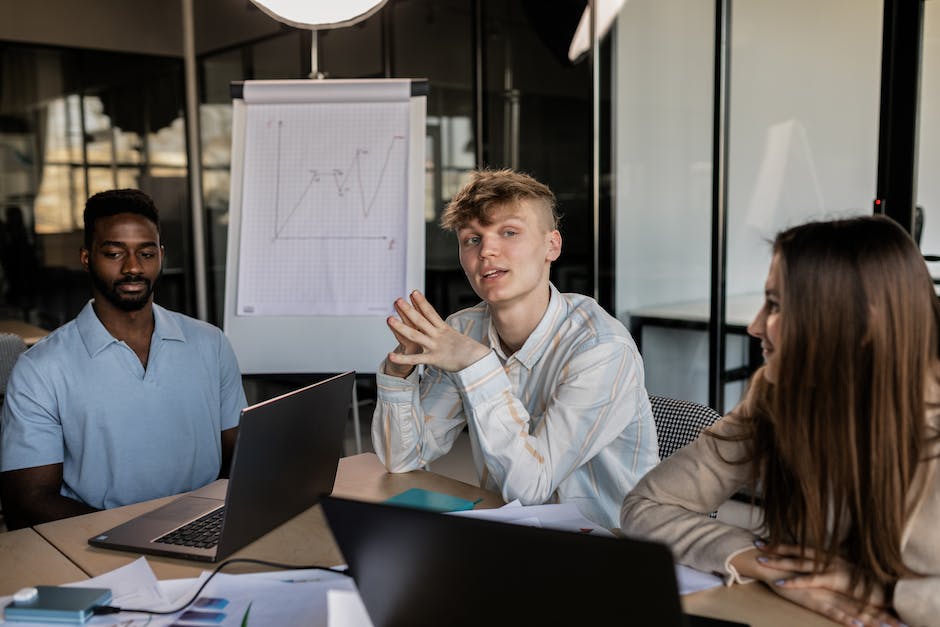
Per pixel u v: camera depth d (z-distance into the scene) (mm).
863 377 1018
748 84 3512
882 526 1021
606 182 4109
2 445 1775
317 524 1416
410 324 1536
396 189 2805
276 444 1283
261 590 1129
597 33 4035
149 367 1874
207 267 5664
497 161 4664
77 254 5508
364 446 4418
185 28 4297
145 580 1170
